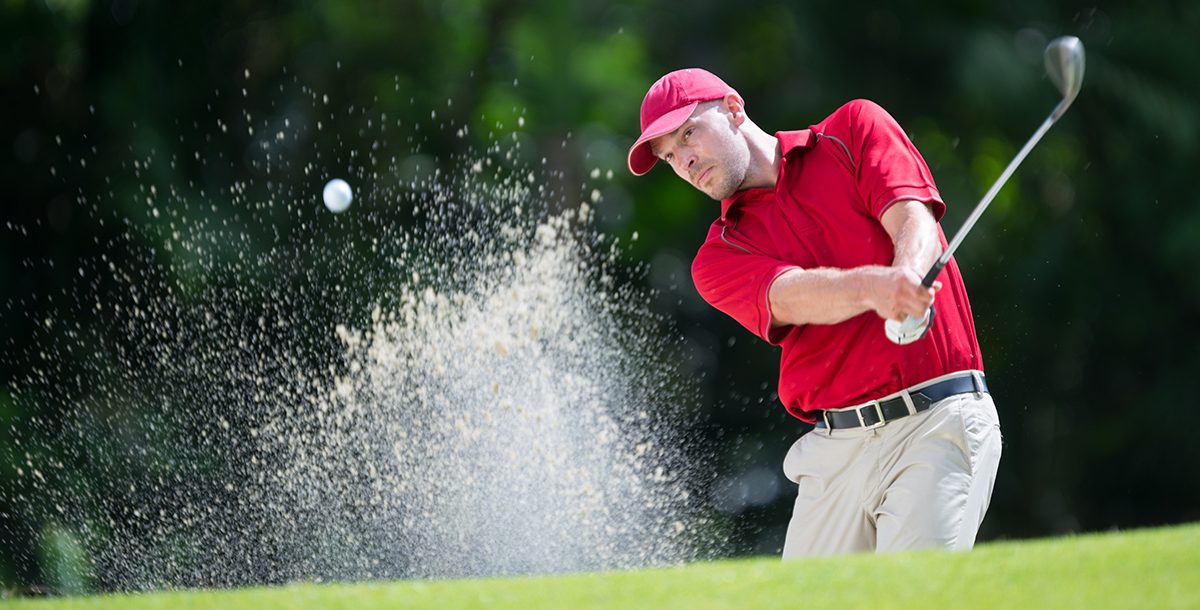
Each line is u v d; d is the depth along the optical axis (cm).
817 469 1153
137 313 3088
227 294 3058
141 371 2864
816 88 3981
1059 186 4012
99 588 2505
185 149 3359
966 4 3881
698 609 823
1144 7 3916
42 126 3347
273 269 3216
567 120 3931
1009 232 3906
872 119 1126
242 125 3484
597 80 4025
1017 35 3884
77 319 3161
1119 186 3866
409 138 3806
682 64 4350
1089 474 3878
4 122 3344
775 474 3909
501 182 3772
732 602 835
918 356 1091
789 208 1137
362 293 2844
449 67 3944
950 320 1105
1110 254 3894
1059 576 841
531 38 3975
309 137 3631
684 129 1155
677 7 4325
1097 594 802
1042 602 795
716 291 1159
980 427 1098
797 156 1145
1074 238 3859
